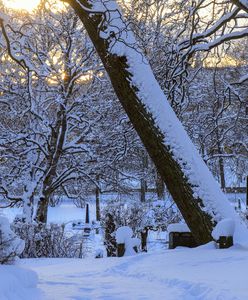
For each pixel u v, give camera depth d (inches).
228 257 340.2
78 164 823.1
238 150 833.5
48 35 818.8
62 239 658.8
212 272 285.6
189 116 741.3
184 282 257.0
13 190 914.7
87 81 849.5
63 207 1732.3
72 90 816.9
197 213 435.2
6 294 190.1
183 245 452.4
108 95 840.3
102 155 834.2
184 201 441.1
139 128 460.1
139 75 459.8
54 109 897.5
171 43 613.9
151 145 454.9
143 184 1069.1
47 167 800.9
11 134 781.9
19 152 820.0
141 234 690.8
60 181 831.7
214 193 442.9
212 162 787.4
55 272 376.5
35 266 462.9
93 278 323.6
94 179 884.0
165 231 833.5
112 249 667.4
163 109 458.3
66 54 777.6
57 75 775.7
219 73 756.6
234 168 1030.4
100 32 459.8
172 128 455.2
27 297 210.7
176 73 573.0
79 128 855.1
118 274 338.3
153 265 343.6
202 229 433.7
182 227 457.7
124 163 919.0
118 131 810.2
